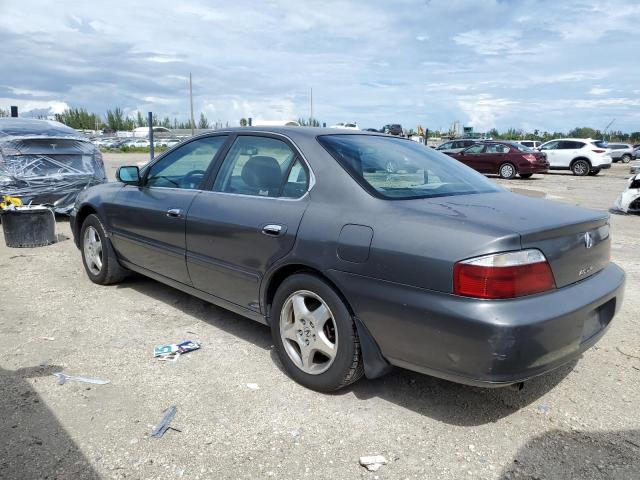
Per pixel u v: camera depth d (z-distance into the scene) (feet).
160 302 15.75
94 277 17.48
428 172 11.69
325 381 10.20
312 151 11.16
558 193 52.90
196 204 13.04
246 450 8.67
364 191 10.04
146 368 11.44
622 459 8.60
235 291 12.14
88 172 30.73
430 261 8.53
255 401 10.17
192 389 10.57
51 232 24.13
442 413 9.91
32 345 12.52
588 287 9.37
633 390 10.87
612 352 12.70
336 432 9.23
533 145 127.65
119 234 15.99
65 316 14.47
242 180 12.40
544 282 8.53
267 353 12.34
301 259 10.26
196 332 13.50
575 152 81.35
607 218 10.55
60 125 32.60
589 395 10.65
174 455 8.49
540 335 8.16
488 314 8.02
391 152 12.05
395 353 9.18
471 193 11.06
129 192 15.81
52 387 10.52
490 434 9.26
